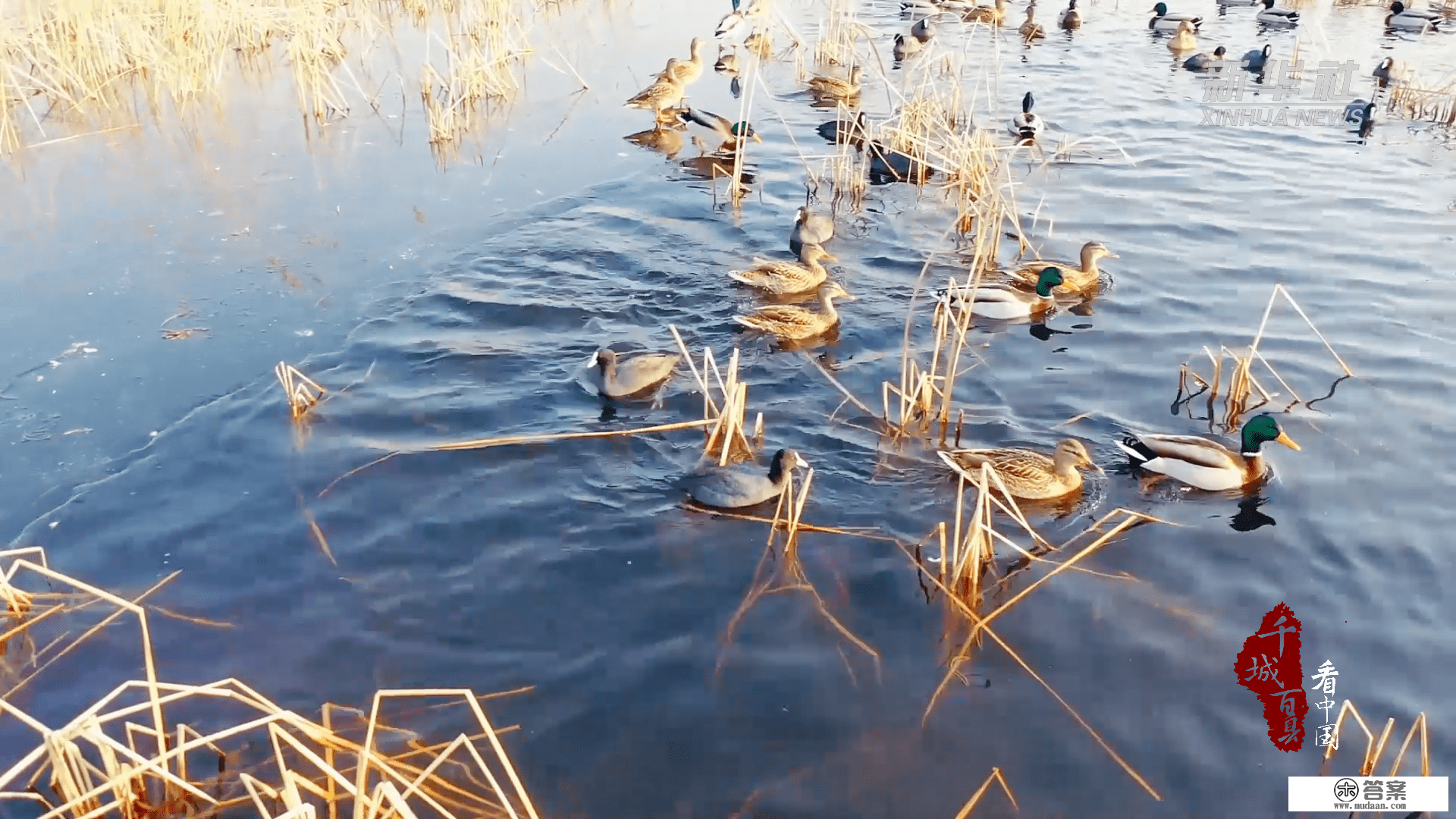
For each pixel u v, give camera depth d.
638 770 10.00
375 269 20.23
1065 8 44.12
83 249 20.70
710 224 22.77
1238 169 26.53
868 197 24.56
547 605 12.09
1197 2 45.34
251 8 32.72
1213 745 10.24
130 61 30.48
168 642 11.49
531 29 36.25
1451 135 29.19
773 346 17.95
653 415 15.83
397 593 12.24
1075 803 9.66
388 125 27.86
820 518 13.60
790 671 11.19
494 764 10.02
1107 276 20.70
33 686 10.95
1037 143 27.27
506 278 20.00
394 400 16.03
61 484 14.06
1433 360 17.30
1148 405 16.19
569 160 26.20
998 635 11.67
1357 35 39.97
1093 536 13.26
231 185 23.88
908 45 35.41
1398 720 10.45
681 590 12.34
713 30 38.00
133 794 9.41
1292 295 19.77
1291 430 15.47
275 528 13.27
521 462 14.62
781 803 9.66
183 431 15.18
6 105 26.09
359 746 9.36
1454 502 13.74
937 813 9.55
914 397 15.26
